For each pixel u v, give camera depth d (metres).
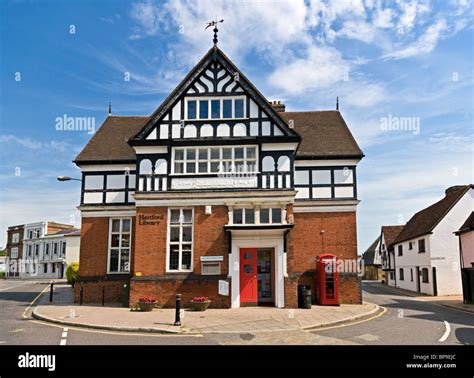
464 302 21.81
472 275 21.42
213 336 10.92
